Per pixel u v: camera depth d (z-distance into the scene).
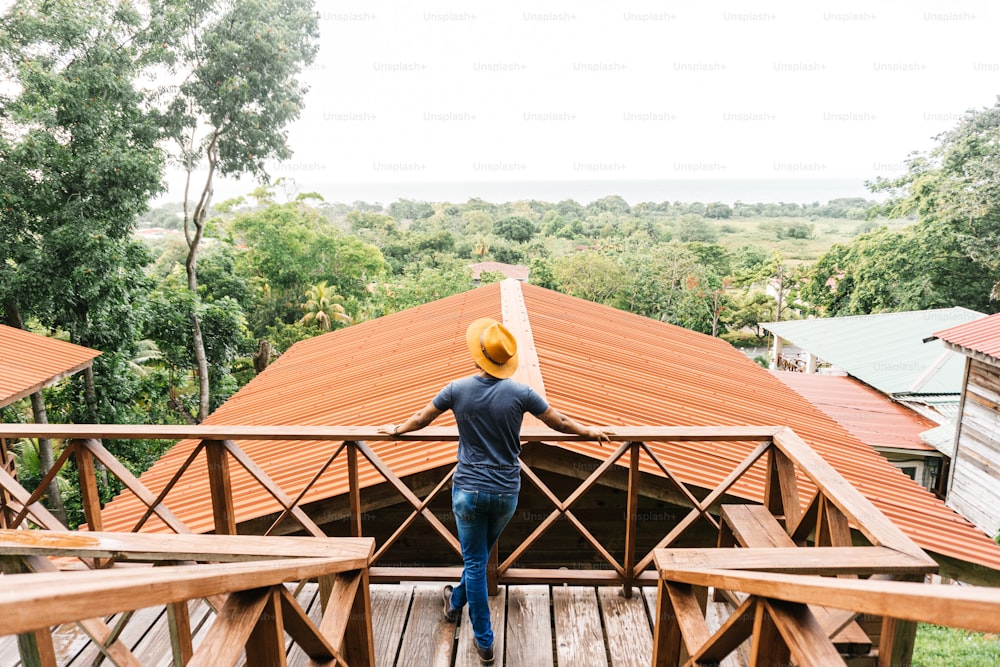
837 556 2.35
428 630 3.75
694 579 2.18
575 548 6.12
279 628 1.92
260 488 6.29
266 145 28.22
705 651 2.07
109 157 20.30
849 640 2.41
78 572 1.18
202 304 26.80
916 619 1.15
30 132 19.56
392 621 3.83
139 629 3.84
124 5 22.48
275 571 1.88
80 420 21.73
